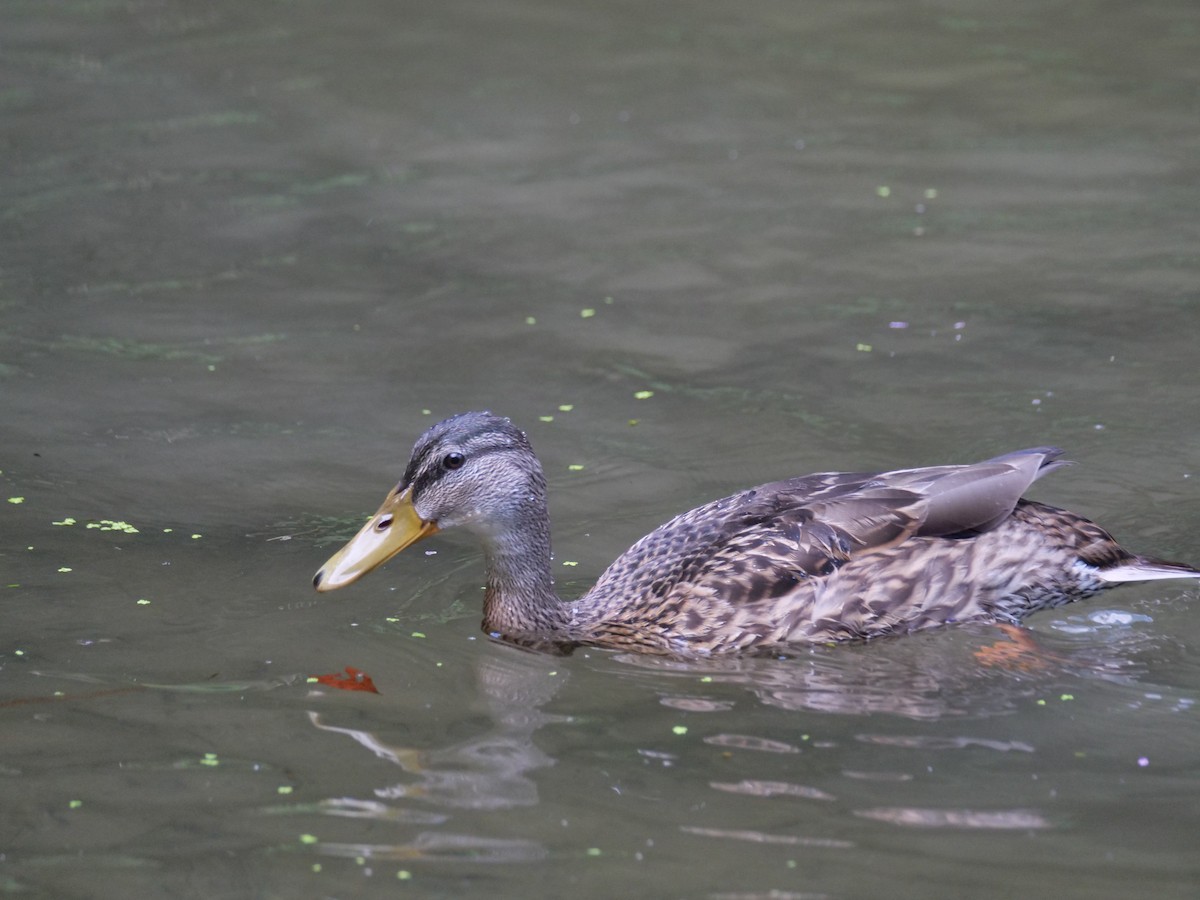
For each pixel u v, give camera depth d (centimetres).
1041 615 1147
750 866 822
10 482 1338
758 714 1006
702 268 1830
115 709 998
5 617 1118
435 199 2061
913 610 1126
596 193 2075
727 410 1474
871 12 2914
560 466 1375
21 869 825
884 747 955
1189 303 1673
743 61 2644
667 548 1167
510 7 2953
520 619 1132
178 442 1427
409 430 1450
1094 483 1302
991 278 1769
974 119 2339
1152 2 2925
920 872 815
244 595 1165
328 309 1738
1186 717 984
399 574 1217
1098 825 857
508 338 1652
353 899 797
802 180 2109
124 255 1883
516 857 833
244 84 2512
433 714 1004
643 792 902
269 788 907
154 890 806
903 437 1402
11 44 2709
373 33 2791
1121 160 2139
